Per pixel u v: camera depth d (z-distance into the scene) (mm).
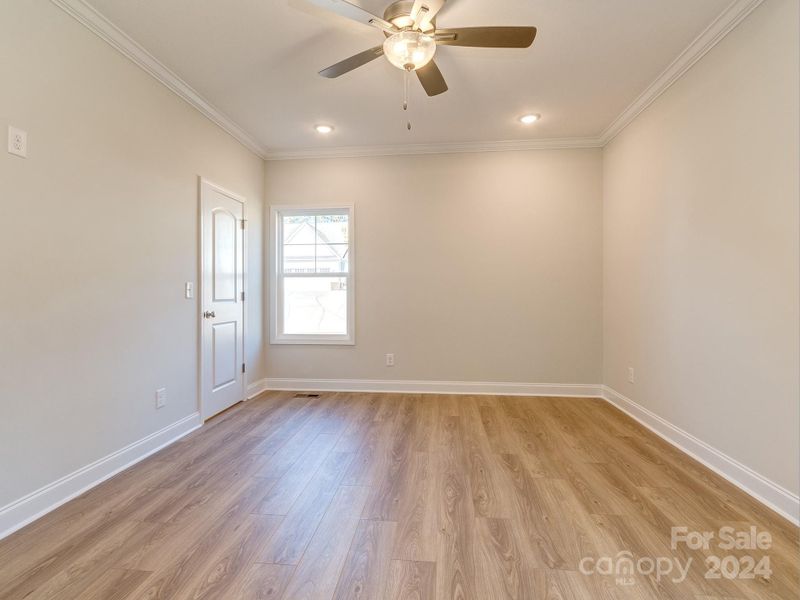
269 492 1995
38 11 1802
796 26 1702
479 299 3928
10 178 1690
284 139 3789
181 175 2834
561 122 3420
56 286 1895
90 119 2082
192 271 2961
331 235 4176
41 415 1817
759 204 1910
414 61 2000
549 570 1420
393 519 1746
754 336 1944
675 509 1822
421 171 3977
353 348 4082
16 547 1550
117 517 1769
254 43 2357
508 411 3361
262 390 4094
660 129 2783
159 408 2602
